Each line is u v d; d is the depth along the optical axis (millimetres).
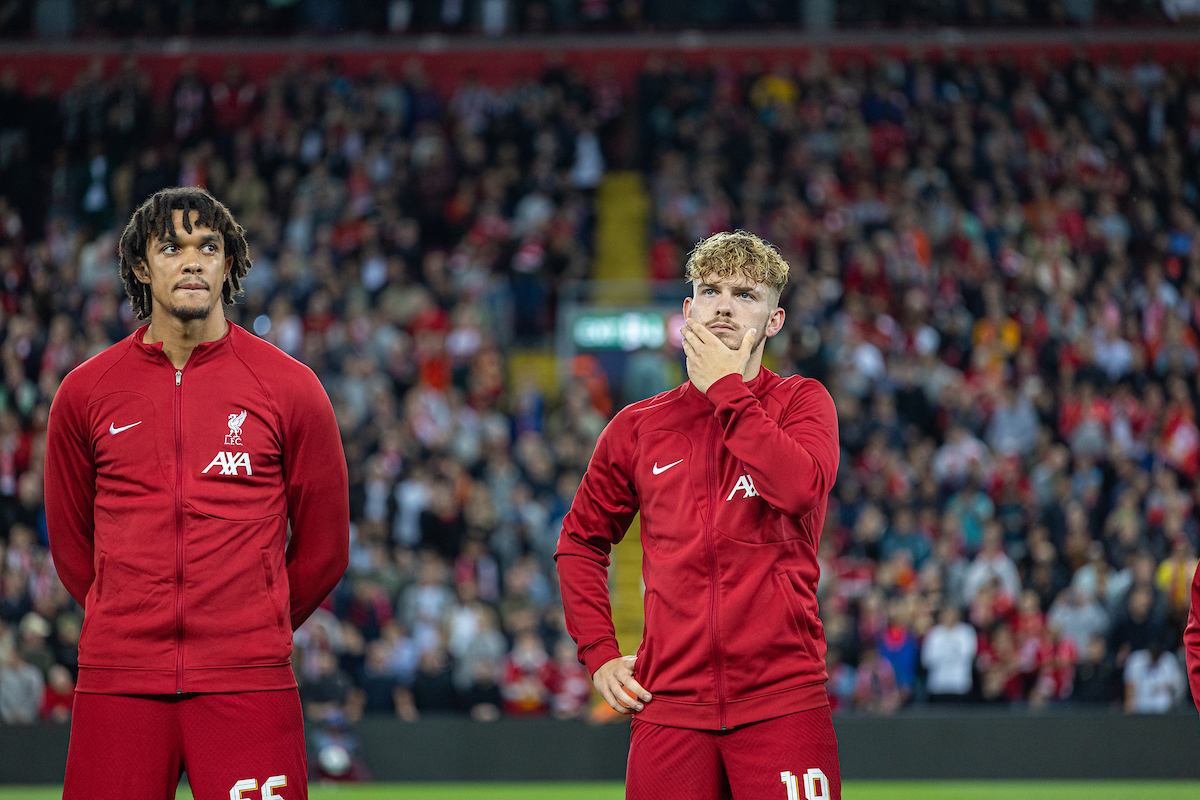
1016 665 37406
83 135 67062
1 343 53969
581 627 12523
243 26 75375
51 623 37562
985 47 75125
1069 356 51781
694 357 11844
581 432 47219
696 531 11836
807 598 11859
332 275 56281
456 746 35594
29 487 42469
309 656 35688
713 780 11711
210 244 12094
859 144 67125
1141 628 37281
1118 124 69312
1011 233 61312
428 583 39188
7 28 74438
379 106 69562
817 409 12227
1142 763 35219
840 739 35438
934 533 41812
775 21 76688
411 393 48625
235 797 11422
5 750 33844
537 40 76000
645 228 67438
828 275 57156
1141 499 43312
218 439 11805
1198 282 58531
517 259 60281
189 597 11500
